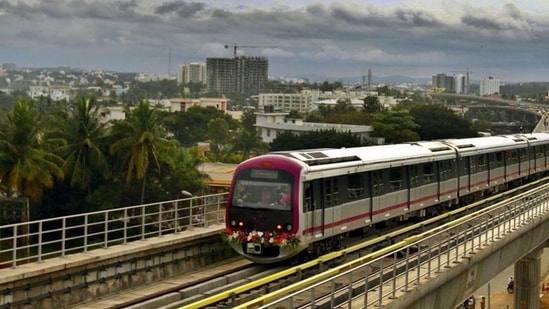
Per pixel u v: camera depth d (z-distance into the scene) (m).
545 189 41.81
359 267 18.88
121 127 58.16
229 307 19.55
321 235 26.09
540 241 42.31
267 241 24.75
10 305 19.34
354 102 190.00
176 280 24.84
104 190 57.22
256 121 131.25
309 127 104.00
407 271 21.66
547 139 60.34
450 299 26.77
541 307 62.56
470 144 42.94
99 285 22.20
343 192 27.83
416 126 96.69
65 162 55.97
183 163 61.59
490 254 30.39
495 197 46.06
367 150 30.94
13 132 51.53
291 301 16.02
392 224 35.06
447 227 28.31
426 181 36.00
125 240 24.67
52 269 20.52
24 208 53.25
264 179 25.27
